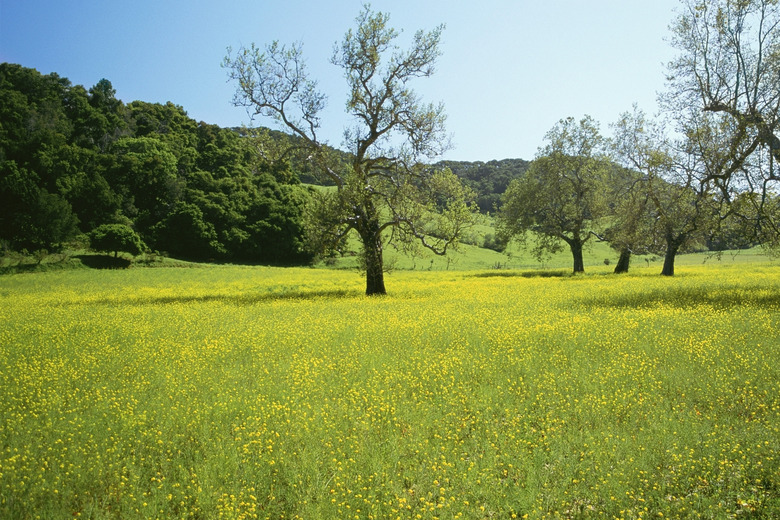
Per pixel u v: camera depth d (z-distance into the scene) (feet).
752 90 67.92
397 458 21.35
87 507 18.13
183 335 51.62
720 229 72.84
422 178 92.43
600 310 60.80
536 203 159.74
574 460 20.70
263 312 69.41
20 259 188.96
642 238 99.76
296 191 307.17
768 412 25.14
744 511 17.22
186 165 329.93
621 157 123.44
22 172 230.27
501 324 53.11
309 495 18.61
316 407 27.78
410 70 93.30
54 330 55.47
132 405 29.17
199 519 17.95
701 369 33.27
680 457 20.38
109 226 208.54
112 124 350.02
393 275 171.94
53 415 27.22
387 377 33.58
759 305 59.16
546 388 30.86
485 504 18.26
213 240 258.78
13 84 331.98
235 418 27.04
